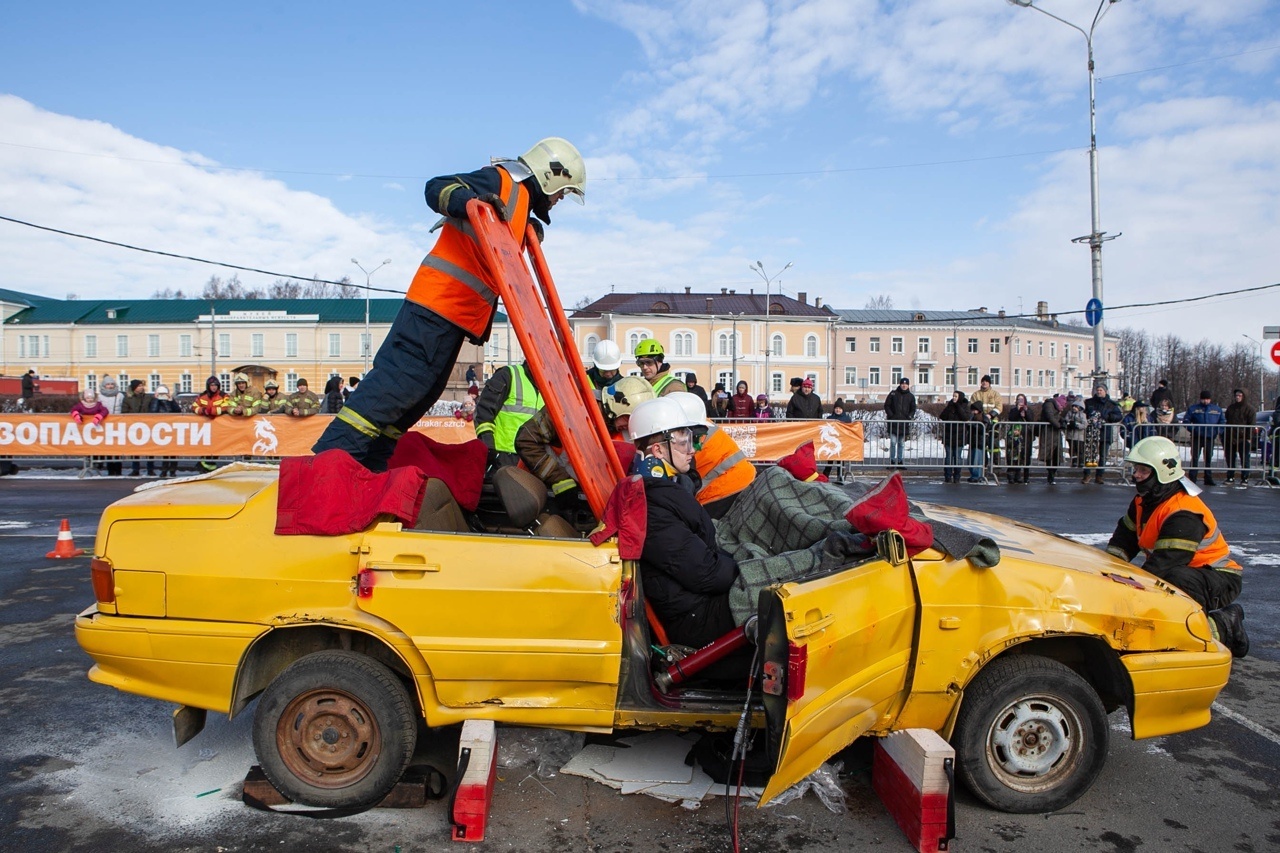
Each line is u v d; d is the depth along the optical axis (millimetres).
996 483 15477
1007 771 3400
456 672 3158
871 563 3174
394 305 66750
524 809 3342
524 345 3297
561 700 3215
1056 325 83000
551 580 3137
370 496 3223
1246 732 4297
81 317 66750
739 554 3826
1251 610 6629
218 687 3193
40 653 5199
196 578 3174
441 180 3533
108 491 12586
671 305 70688
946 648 3250
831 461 14523
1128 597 3453
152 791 3463
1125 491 14227
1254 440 15930
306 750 3258
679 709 3213
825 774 3619
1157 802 3543
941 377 76938
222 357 65250
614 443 4543
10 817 3234
